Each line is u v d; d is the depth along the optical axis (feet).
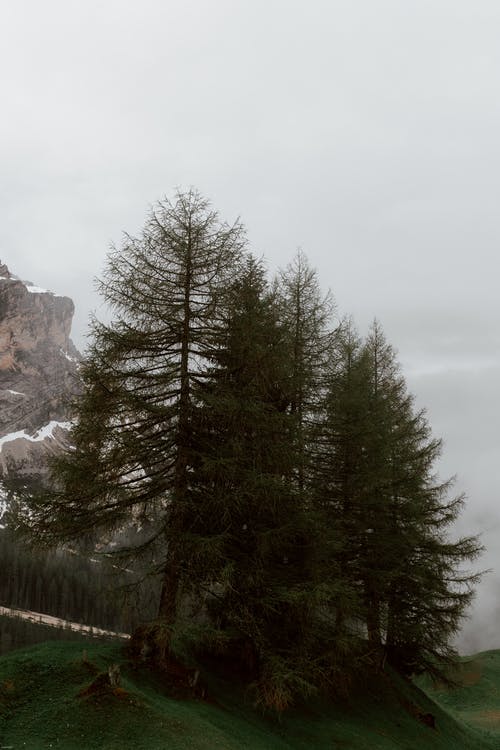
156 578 48.80
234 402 48.39
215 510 49.01
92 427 48.67
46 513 48.80
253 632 48.91
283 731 50.44
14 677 43.80
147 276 51.96
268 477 48.11
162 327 52.42
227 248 52.85
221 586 47.37
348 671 62.64
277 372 53.83
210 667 55.83
